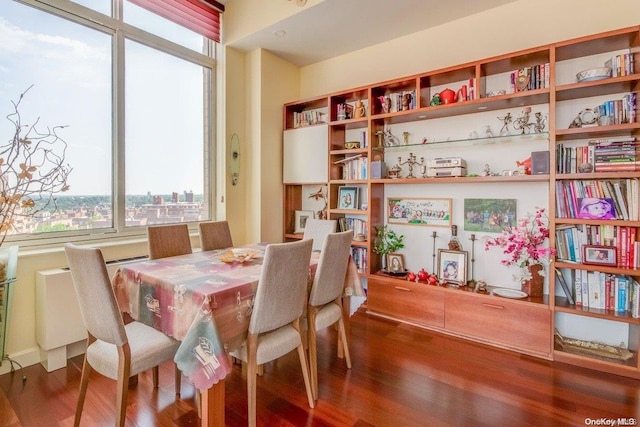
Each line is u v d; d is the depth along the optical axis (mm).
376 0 2697
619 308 2215
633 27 2053
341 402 1839
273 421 1680
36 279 2234
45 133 2391
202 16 3408
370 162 3242
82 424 1644
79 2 2553
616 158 2154
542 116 2633
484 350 2463
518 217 2748
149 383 2035
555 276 2439
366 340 2639
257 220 3729
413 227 3289
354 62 3691
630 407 1793
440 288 2787
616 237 2217
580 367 2211
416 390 1955
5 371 2117
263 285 1577
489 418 1703
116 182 2824
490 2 2713
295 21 3053
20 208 2217
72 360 2305
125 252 2754
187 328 1524
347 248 2119
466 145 2922
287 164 3863
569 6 2490
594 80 2174
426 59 3182
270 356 1645
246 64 3766
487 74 2812
